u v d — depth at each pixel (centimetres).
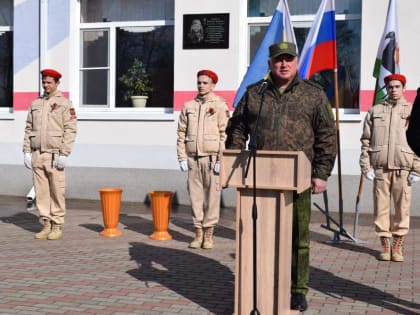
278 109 474
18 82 1178
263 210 441
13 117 1179
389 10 783
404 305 520
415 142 415
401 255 685
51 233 794
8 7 1222
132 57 1157
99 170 1130
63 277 603
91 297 536
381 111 693
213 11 1060
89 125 1134
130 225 905
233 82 1055
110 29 1163
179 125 759
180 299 532
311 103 474
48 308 503
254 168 424
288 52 462
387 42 777
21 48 1176
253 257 438
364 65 985
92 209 1049
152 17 1146
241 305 451
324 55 776
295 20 1060
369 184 991
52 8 1155
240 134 496
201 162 735
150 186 1105
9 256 693
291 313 473
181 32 1078
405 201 682
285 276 447
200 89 743
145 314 490
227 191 1056
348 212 1002
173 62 1127
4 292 548
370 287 574
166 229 812
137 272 625
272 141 471
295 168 422
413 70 958
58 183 782
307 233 492
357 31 1023
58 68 1156
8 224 905
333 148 482
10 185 1184
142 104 1146
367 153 705
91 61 1177
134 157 1112
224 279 600
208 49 1065
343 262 675
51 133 768
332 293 553
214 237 818
